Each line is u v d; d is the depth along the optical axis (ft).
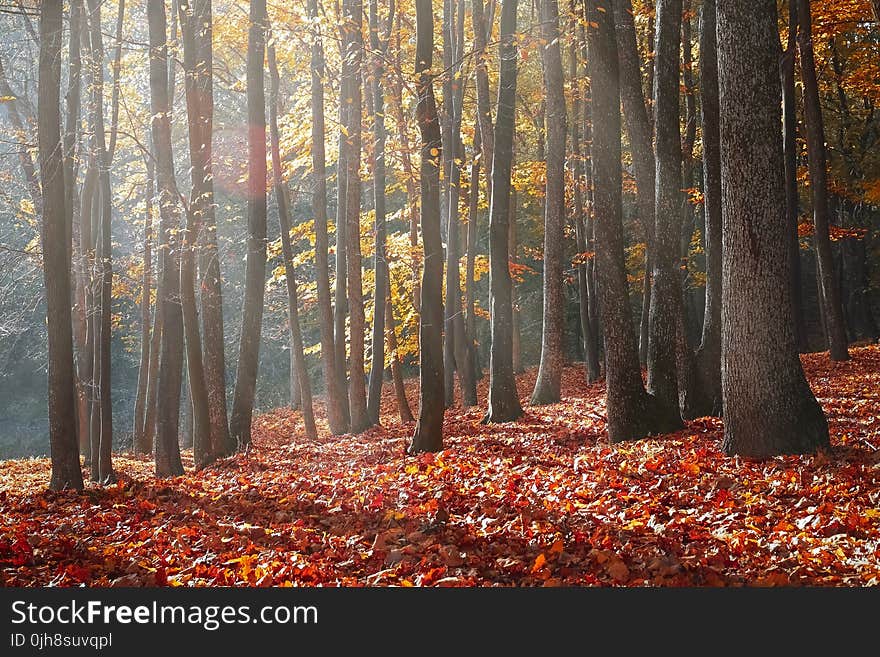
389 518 30.12
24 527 33.96
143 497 42.22
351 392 71.05
